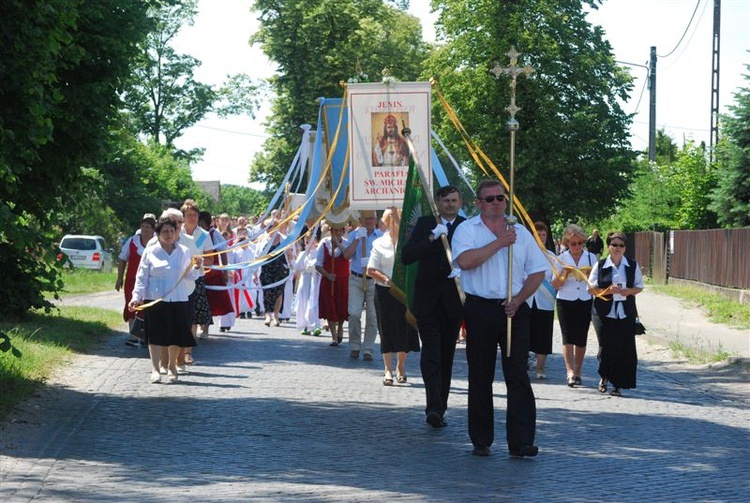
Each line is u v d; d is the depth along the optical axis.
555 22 47.34
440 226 11.07
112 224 63.62
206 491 8.24
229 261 23.02
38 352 16.39
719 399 14.48
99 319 23.77
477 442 9.98
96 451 9.84
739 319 27.73
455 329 11.55
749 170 39.62
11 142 12.20
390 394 14.05
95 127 16.55
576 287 15.41
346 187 20.31
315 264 20.64
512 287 9.99
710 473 9.31
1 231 12.24
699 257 41.72
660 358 20.39
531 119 47.59
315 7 55.47
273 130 56.78
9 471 8.84
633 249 59.41
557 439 10.97
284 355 18.83
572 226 15.46
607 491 8.50
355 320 18.34
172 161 81.12
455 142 47.78
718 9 48.81
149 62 18.39
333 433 11.03
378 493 8.27
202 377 15.49
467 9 48.09
